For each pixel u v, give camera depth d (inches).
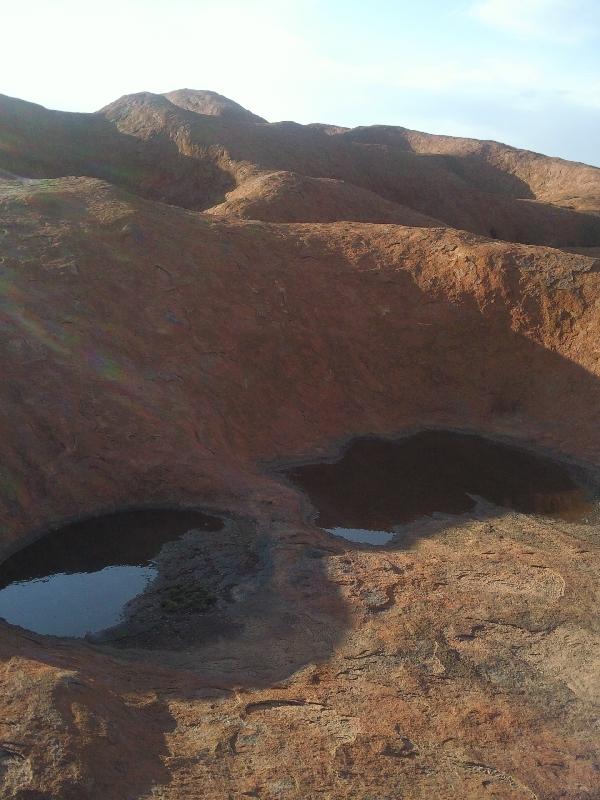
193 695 380.8
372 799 320.2
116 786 301.7
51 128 1802.4
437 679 413.1
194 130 1701.5
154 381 682.2
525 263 842.2
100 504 585.9
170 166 1696.6
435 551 559.2
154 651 434.9
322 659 425.7
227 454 669.3
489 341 839.7
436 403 821.9
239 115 2470.5
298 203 1208.2
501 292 839.1
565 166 2351.1
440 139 2635.3
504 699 400.2
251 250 840.3
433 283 863.1
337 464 717.9
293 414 759.7
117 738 324.5
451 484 685.9
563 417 779.4
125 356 688.4
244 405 732.0
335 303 840.3
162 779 313.4
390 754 348.5
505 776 343.3
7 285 679.7
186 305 753.6
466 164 2434.8
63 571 518.3
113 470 599.2
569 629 466.3
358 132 2726.4
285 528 569.6
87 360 658.8
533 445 762.8
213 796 309.1
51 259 720.3
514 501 655.8
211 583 507.8
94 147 1793.8
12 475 568.4
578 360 799.7
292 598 488.4
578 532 602.2
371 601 482.6
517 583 514.6
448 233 906.7
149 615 472.7
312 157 1839.3
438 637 450.0
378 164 1969.7
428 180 1964.8
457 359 838.5
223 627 460.1
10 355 624.7
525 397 812.0
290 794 317.1
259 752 340.2
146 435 625.0
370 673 414.0
